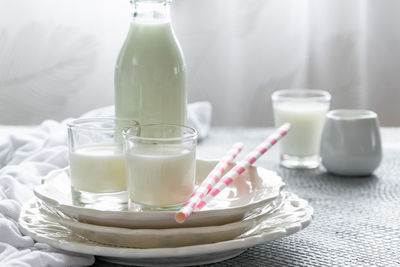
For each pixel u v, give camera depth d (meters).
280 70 2.26
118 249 0.85
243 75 2.27
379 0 2.20
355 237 0.99
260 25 2.24
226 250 0.86
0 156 1.32
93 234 0.87
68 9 2.26
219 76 2.28
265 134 1.61
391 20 2.20
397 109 2.26
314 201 1.14
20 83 2.29
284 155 1.38
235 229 0.87
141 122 1.03
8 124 2.31
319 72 2.26
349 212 1.09
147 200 0.92
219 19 2.24
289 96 1.50
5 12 2.24
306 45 2.24
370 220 1.05
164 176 0.91
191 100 2.30
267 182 1.00
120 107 1.04
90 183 0.95
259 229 0.91
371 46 2.23
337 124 1.28
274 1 2.22
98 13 2.26
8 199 1.04
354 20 2.20
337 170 1.29
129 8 2.26
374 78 2.25
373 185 1.23
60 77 2.30
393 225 1.03
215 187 0.93
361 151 1.27
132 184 0.93
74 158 0.96
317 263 0.91
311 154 1.38
